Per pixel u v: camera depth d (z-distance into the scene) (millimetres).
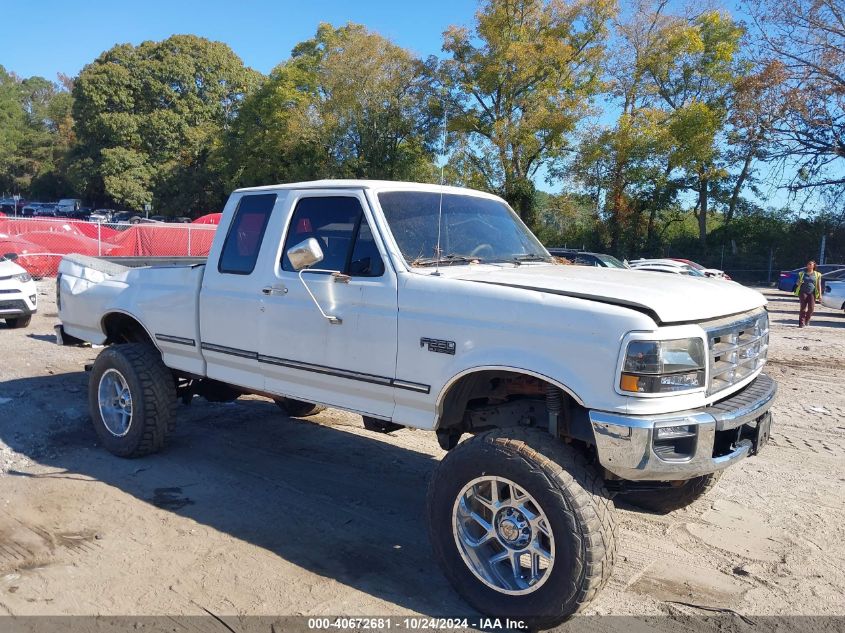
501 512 3383
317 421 6816
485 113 34406
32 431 6109
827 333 14555
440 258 4078
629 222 37281
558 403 3373
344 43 37250
